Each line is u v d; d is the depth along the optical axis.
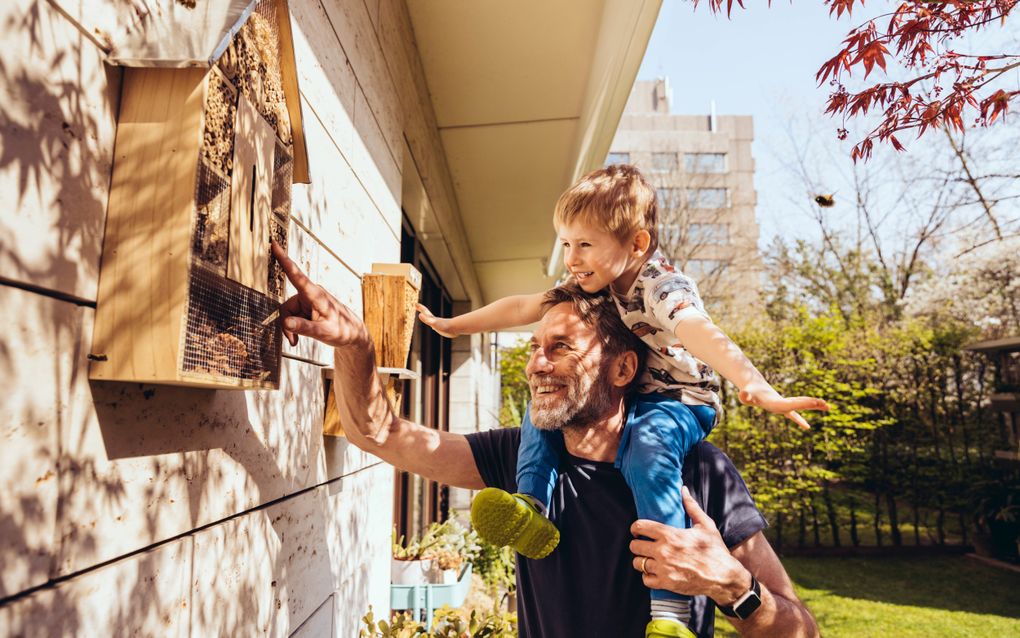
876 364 9.00
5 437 0.59
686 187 20.59
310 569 1.55
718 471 1.54
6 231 0.59
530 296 1.88
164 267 0.75
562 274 8.05
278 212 1.12
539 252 7.83
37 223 0.63
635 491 1.39
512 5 3.08
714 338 1.39
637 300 1.61
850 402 8.68
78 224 0.70
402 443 1.63
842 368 8.80
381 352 1.77
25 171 0.62
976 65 2.29
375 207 2.28
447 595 3.45
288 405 1.40
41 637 0.62
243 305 0.93
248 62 0.96
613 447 1.55
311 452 1.56
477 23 3.22
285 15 1.09
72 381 0.69
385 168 2.47
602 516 1.46
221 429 1.06
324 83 1.62
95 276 0.73
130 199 0.76
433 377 6.30
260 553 1.23
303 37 1.44
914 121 2.38
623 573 1.41
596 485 1.49
